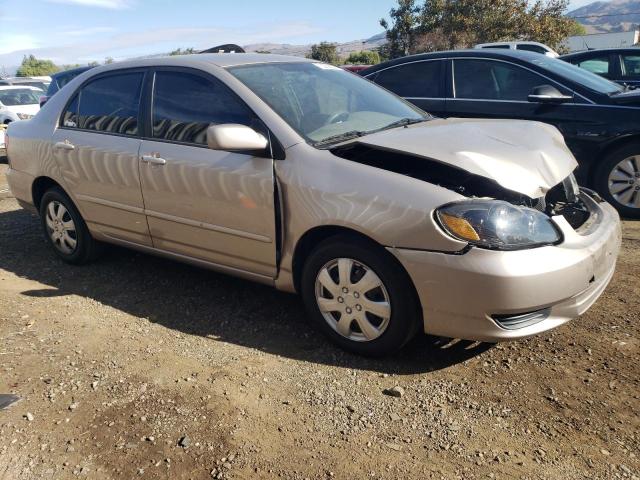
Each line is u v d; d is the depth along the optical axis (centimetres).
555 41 2827
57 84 1223
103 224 431
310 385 292
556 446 242
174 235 383
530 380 288
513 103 593
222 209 347
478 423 258
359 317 308
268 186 322
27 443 255
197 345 338
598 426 253
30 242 547
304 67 407
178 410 274
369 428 258
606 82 609
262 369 309
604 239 304
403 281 289
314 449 245
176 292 417
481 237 268
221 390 289
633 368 293
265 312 380
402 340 299
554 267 270
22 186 490
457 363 308
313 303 327
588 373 291
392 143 311
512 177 288
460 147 304
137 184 390
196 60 383
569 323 341
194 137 362
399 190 285
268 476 230
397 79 665
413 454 240
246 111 343
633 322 338
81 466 239
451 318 281
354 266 306
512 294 266
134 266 471
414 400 277
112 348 336
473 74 620
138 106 398
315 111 358
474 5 2862
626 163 549
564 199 343
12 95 1573
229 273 370
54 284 439
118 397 286
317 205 305
